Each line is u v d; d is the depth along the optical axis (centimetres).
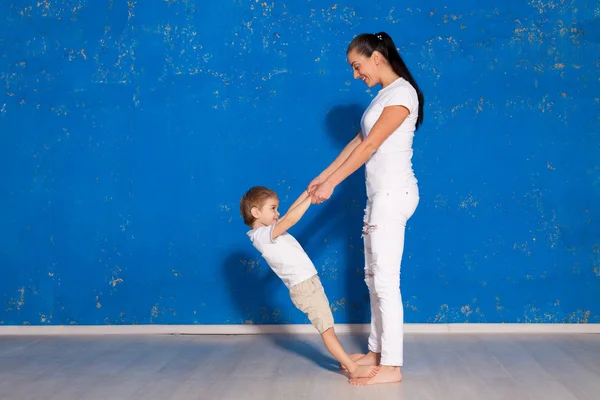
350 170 236
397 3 312
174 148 319
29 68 321
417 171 314
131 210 321
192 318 322
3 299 323
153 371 257
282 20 315
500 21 310
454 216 313
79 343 304
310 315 247
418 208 314
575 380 239
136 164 320
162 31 318
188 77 318
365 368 240
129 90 319
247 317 320
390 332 238
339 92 314
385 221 241
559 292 312
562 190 311
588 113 309
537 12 309
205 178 319
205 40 317
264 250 251
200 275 321
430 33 311
